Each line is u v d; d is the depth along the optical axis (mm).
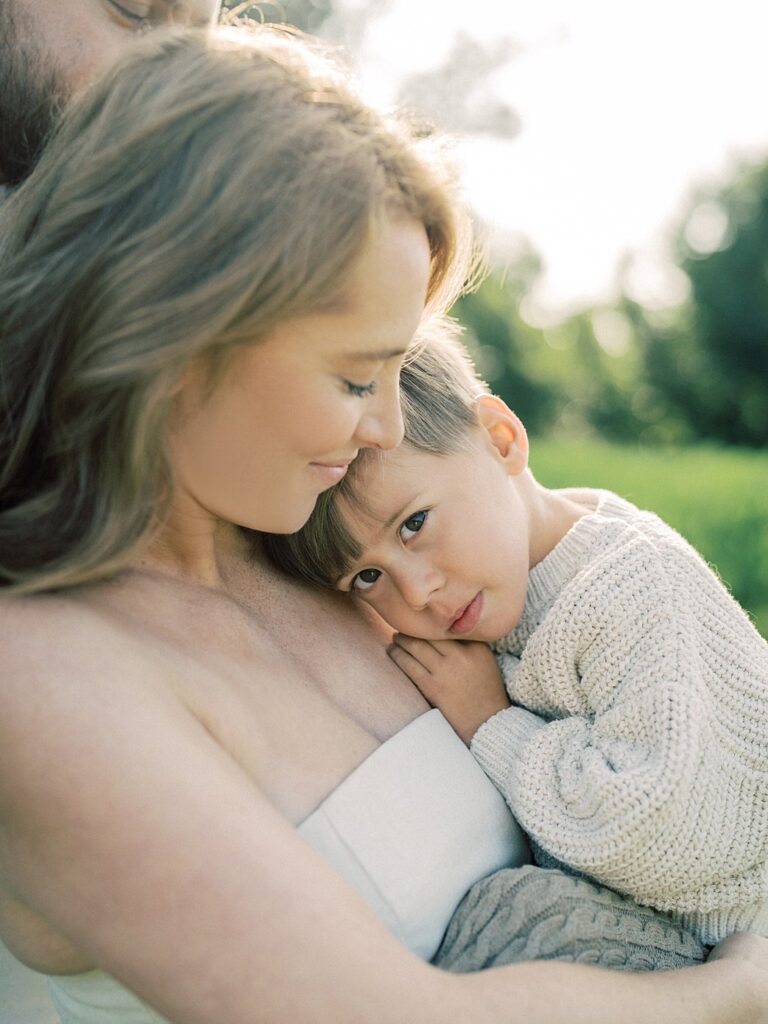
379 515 1801
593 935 1543
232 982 1083
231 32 1453
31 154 1767
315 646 1667
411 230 1338
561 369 35906
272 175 1239
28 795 1120
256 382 1267
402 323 1323
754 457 16875
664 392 35531
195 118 1274
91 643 1225
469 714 1816
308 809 1404
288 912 1107
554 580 1919
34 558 1279
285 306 1222
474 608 1854
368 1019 1098
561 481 13680
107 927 1109
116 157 1282
